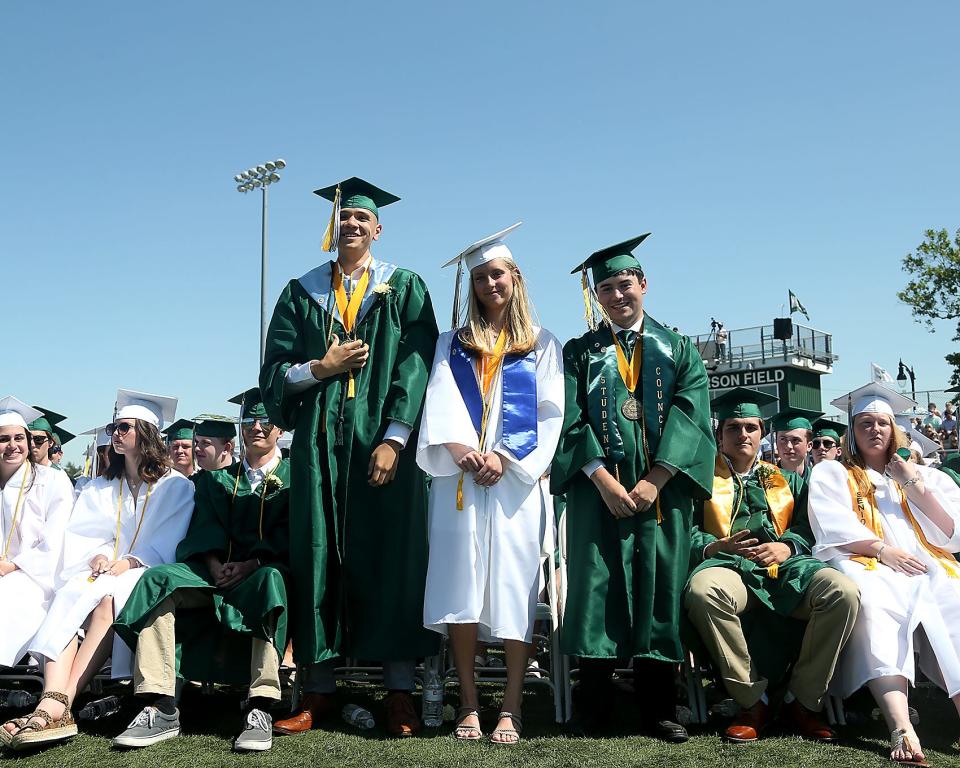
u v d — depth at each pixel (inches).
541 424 172.9
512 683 163.3
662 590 163.9
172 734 159.6
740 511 184.2
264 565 178.7
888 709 152.6
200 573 172.7
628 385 174.7
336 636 167.0
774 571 167.5
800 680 161.0
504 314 178.7
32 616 179.3
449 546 165.3
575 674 202.5
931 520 176.4
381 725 168.9
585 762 144.5
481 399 173.2
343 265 186.2
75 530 187.2
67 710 157.2
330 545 169.9
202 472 197.9
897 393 183.2
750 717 161.2
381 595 169.2
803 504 186.2
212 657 167.9
